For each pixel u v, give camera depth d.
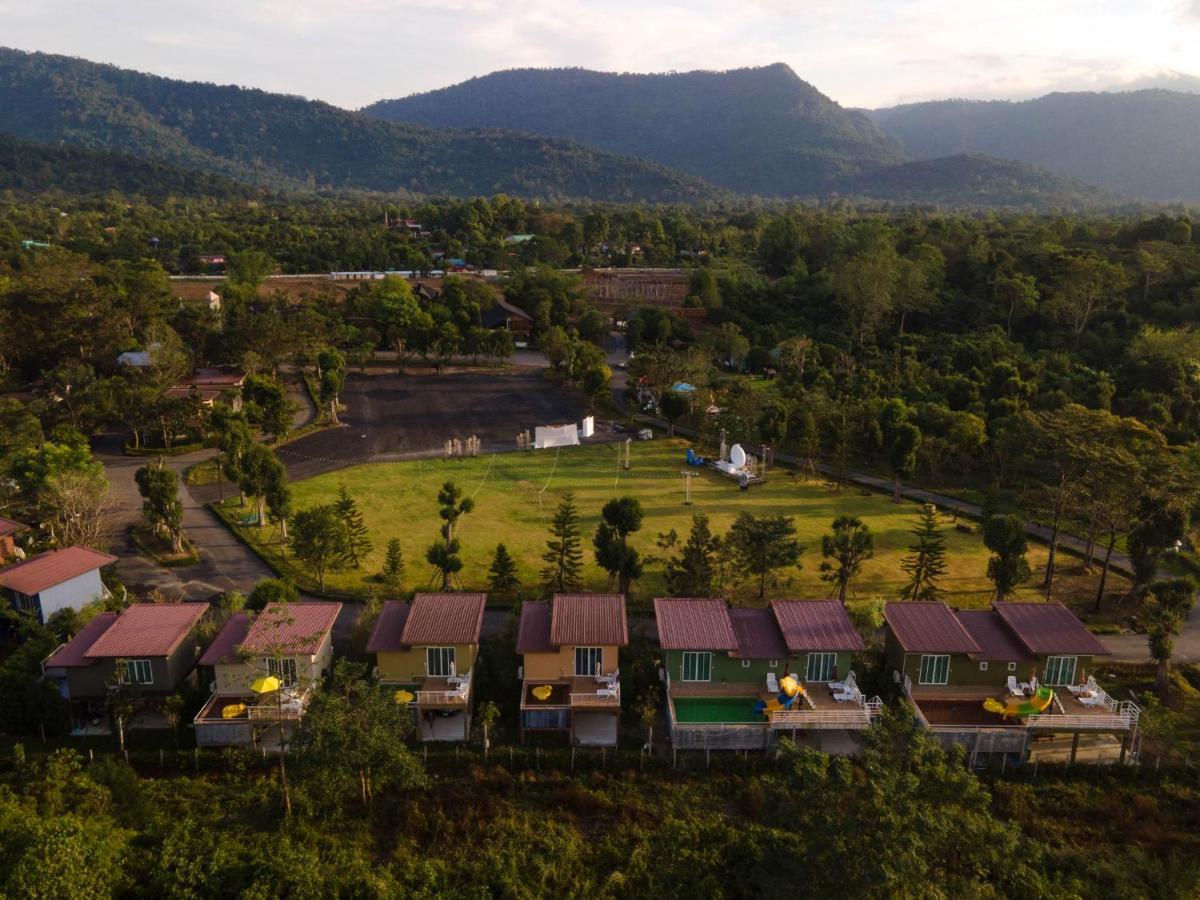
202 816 36.12
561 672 44.06
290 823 35.09
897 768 29.92
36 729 42.31
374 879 29.84
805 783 28.84
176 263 175.88
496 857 33.56
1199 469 66.50
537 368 131.38
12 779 35.47
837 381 112.06
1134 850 35.53
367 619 49.25
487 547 65.31
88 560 52.53
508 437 95.94
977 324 137.38
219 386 102.00
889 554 65.75
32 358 103.56
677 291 174.75
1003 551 55.09
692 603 46.94
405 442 93.06
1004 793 39.44
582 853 35.09
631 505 57.81
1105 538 70.06
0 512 65.25
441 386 119.00
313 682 42.75
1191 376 96.44
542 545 65.94
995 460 82.00
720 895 29.55
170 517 62.38
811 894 26.33
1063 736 43.97
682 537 67.50
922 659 44.34
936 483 83.88
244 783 38.97
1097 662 49.97
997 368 101.75
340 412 104.00
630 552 54.66
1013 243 166.38
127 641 43.31
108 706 42.03
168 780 39.28
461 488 78.94
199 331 115.50
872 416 89.38
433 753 41.22
